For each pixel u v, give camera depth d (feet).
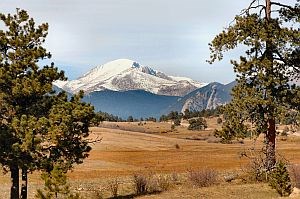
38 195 56.18
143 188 91.66
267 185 83.15
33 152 72.64
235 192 78.74
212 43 88.84
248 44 85.76
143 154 288.10
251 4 89.15
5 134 71.41
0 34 77.00
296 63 85.81
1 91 75.51
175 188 92.12
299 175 78.07
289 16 88.79
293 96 83.15
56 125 73.26
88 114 75.20
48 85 75.56
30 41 78.48
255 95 83.66
